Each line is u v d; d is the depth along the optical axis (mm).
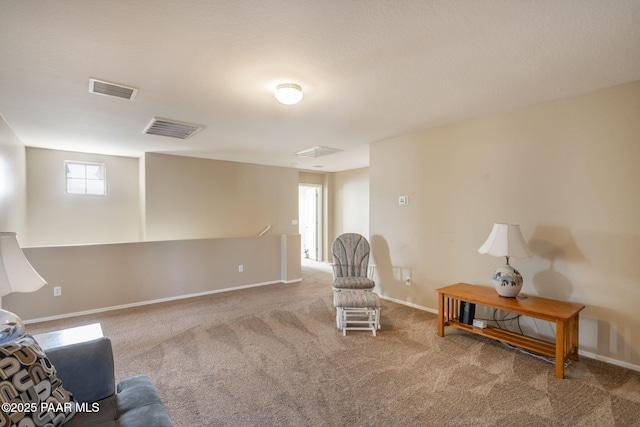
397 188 4211
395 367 2490
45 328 3367
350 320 3568
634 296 2422
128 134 3939
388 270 4352
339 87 2525
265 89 2549
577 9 1560
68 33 1726
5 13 1529
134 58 2025
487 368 2471
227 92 2609
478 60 2092
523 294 2938
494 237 2848
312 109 3055
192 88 2518
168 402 2041
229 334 3180
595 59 2082
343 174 7707
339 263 4316
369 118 3361
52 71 2191
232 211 6117
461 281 3535
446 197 3664
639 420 1859
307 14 1588
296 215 7031
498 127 3199
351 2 1497
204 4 1495
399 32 1763
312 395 2117
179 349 2832
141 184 5371
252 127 3686
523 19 1645
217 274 4914
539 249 2912
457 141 3549
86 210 5086
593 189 2609
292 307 4102
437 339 3033
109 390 1564
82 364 1522
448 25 1698
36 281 1722
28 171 4613
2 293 1581
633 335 2430
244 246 5203
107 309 3982
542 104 2893
